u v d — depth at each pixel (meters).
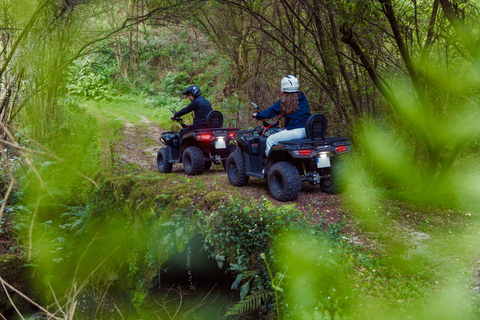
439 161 6.00
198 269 5.89
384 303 2.95
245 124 11.41
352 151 7.30
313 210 5.14
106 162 8.88
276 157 5.81
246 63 12.33
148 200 6.00
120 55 20.05
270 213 4.27
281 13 9.00
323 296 3.16
